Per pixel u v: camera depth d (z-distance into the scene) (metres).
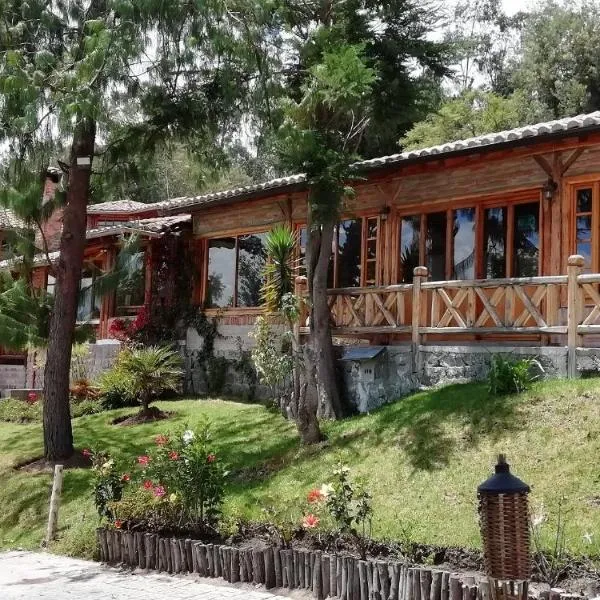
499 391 10.32
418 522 7.86
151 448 13.52
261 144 13.84
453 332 11.93
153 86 13.67
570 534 6.83
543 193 12.70
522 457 8.56
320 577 7.04
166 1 12.36
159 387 16.39
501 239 13.55
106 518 9.86
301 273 16.22
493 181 13.48
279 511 8.75
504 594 4.82
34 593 7.75
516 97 33.19
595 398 9.25
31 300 14.09
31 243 14.06
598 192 12.06
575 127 10.59
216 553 8.00
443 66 15.18
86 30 13.13
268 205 17.69
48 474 12.99
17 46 13.09
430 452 9.45
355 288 13.62
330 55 12.12
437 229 14.55
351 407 13.37
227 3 13.06
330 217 12.54
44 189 14.20
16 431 16.81
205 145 14.91
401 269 15.08
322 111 12.99
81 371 20.44
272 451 11.77
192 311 19.23
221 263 18.98
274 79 13.52
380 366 13.07
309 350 12.78
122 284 14.72
